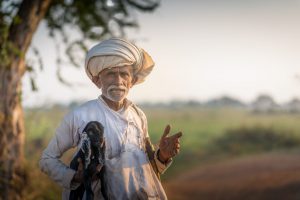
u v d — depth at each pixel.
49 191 7.55
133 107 2.88
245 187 14.09
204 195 14.06
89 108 2.76
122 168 2.66
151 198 2.68
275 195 12.62
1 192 6.76
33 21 7.23
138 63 2.78
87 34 9.38
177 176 17.45
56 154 2.81
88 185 2.64
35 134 8.99
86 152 2.66
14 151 6.92
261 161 17.67
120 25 9.45
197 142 24.20
